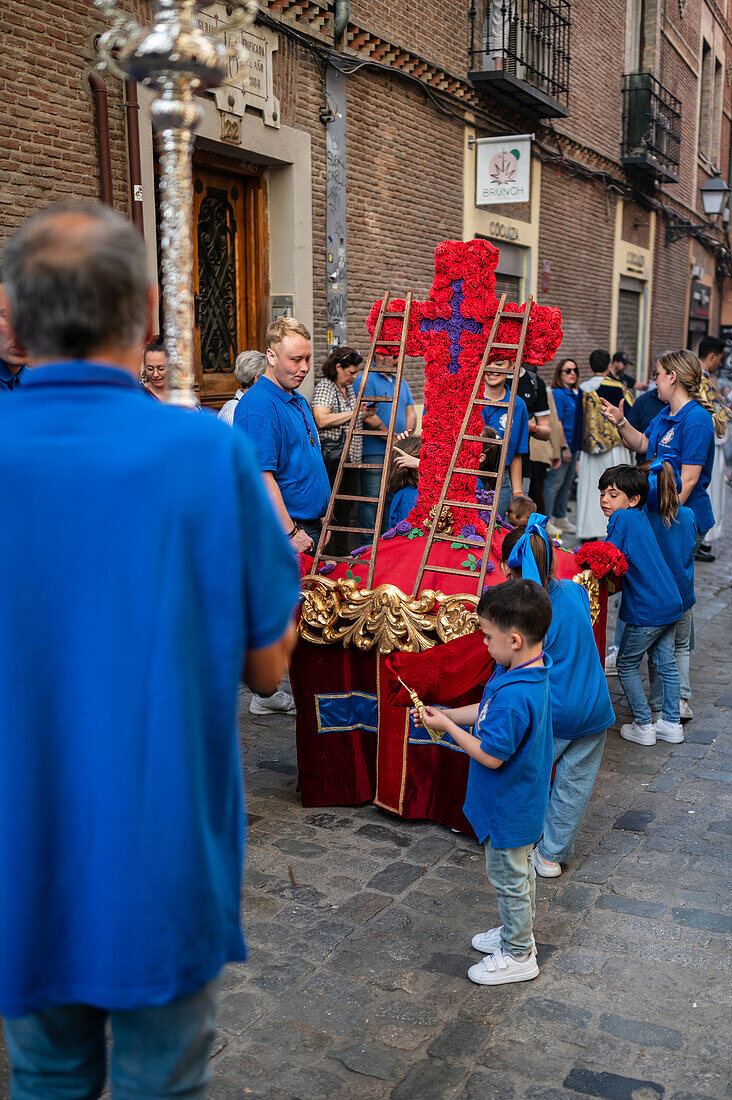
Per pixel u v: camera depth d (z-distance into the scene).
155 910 1.35
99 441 1.35
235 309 7.90
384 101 9.02
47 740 1.37
